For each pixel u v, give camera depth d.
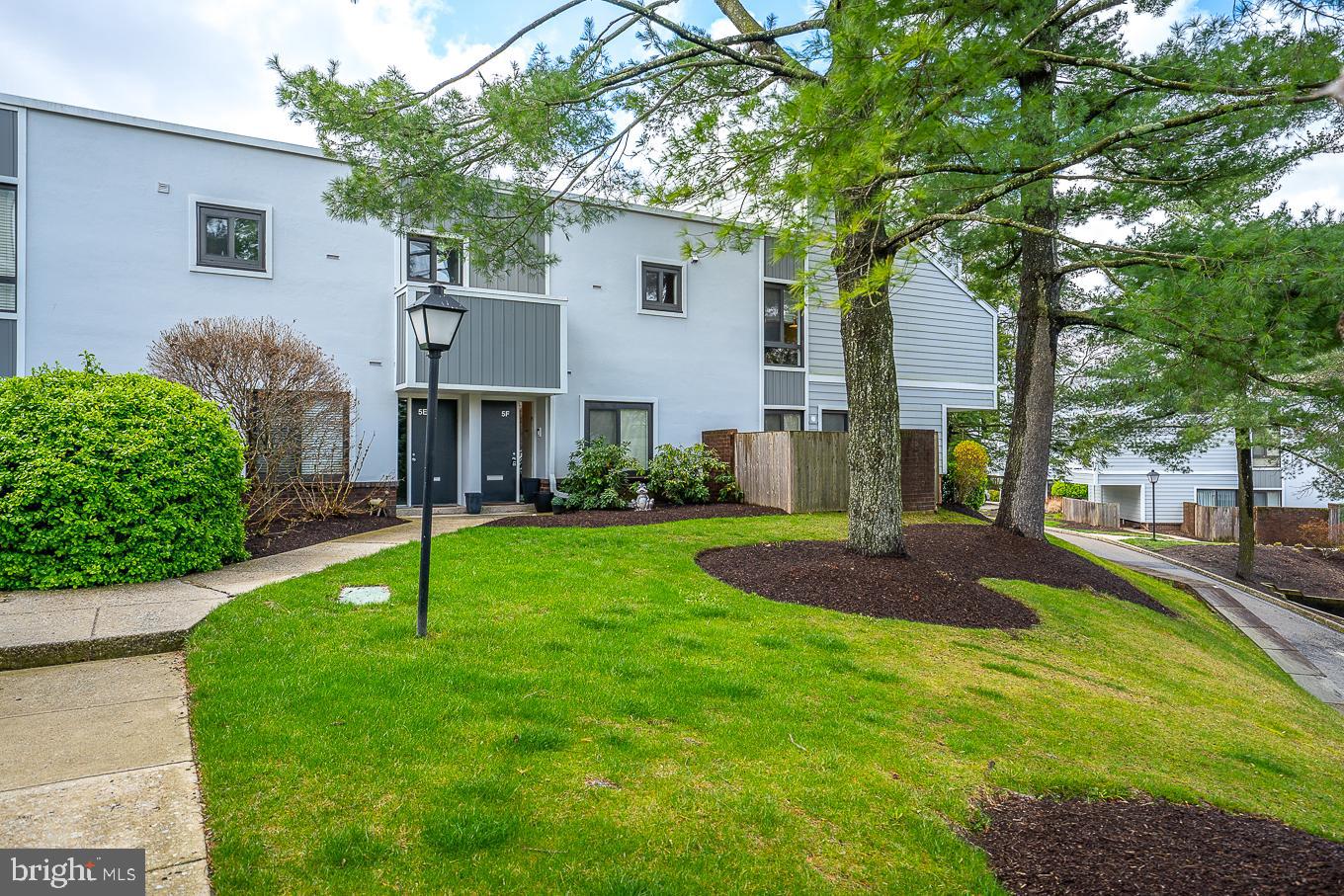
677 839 2.89
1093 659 6.93
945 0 4.41
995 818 3.43
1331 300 6.68
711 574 8.34
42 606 5.48
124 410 6.61
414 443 13.34
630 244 15.04
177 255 11.19
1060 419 21.45
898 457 8.84
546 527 10.51
